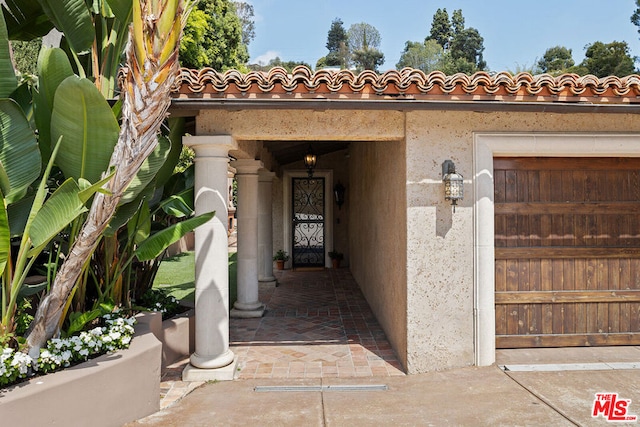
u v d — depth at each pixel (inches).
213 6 1043.9
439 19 2942.9
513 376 219.9
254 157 350.3
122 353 181.8
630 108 207.6
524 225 257.3
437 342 230.8
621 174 260.5
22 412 141.5
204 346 228.8
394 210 262.2
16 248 218.5
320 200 619.8
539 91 204.2
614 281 260.1
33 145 167.9
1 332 164.1
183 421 180.7
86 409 160.2
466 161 230.5
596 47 1551.4
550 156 251.4
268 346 280.4
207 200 227.3
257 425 176.9
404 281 235.6
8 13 233.5
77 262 168.2
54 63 174.2
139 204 202.2
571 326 258.8
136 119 155.0
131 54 152.7
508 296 256.4
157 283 498.3
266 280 485.7
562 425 171.6
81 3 197.5
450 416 181.2
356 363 248.1
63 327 205.0
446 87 201.2
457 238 231.1
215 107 202.7
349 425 175.8
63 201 153.2
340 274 558.3
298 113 229.0
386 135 231.1
